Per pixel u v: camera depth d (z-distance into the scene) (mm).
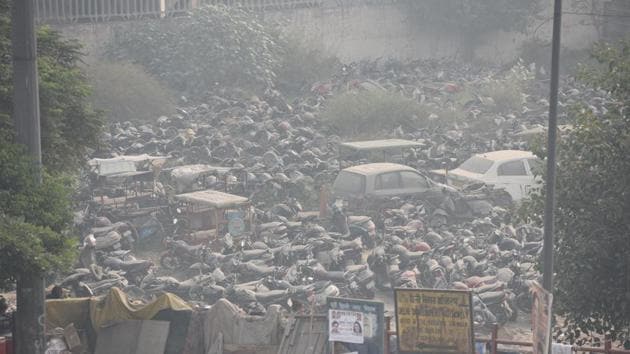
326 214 47625
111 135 63031
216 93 75812
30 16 22672
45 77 29844
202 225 44156
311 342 27375
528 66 93750
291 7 92062
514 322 36312
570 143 26484
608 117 26156
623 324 25578
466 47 99125
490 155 51188
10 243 21328
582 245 25078
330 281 37562
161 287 37125
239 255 39688
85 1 80562
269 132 63094
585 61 87875
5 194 22672
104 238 41531
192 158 58438
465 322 25328
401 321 25719
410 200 48094
